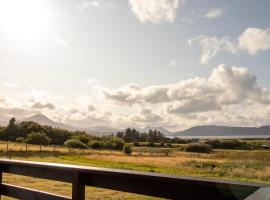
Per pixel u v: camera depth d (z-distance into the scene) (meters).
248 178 33.06
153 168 42.06
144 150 105.31
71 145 84.69
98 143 96.94
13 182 16.73
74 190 2.90
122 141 101.44
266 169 40.47
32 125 118.50
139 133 186.12
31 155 54.12
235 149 129.25
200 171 39.25
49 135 114.75
